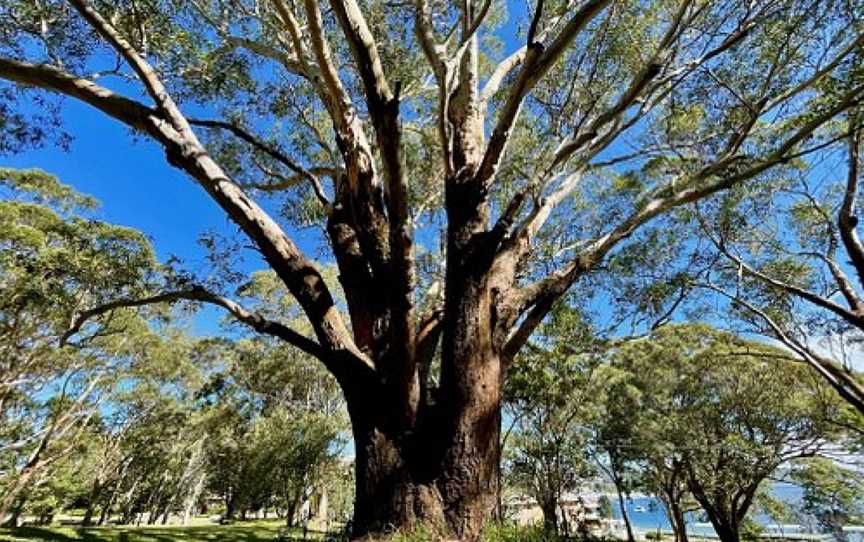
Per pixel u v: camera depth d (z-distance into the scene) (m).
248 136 7.04
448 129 5.75
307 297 5.12
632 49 7.43
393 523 4.38
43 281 11.30
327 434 19.56
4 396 16.88
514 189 9.12
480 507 4.50
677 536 21.36
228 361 23.89
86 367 19.36
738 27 6.20
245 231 5.18
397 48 8.15
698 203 10.84
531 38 4.40
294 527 22.25
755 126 8.26
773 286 11.61
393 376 4.82
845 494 18.94
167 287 6.78
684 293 11.41
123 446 29.11
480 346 4.83
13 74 4.99
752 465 17.22
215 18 7.43
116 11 5.70
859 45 6.24
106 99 5.10
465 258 5.05
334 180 7.55
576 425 20.45
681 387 18.61
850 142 10.49
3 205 12.68
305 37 7.50
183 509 40.03
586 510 25.19
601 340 14.33
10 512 25.27
